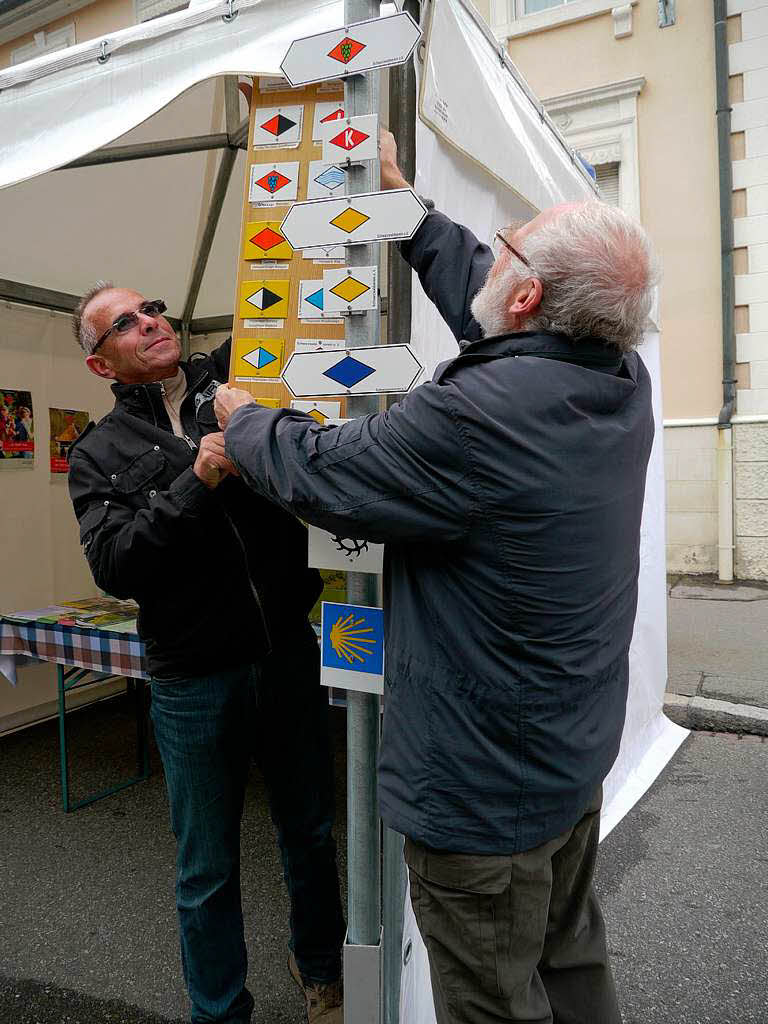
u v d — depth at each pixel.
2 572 3.41
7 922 2.34
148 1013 1.95
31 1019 1.94
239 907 1.68
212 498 1.39
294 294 1.28
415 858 1.14
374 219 1.16
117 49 1.49
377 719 1.29
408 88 1.35
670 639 5.12
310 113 1.28
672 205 7.05
